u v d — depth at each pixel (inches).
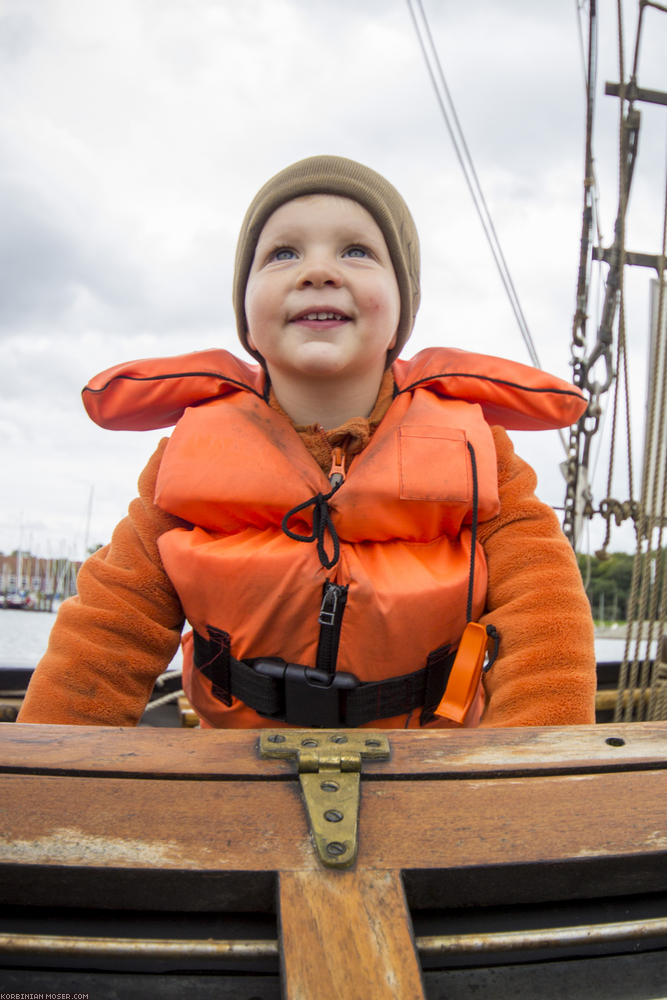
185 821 25.5
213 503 46.4
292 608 43.8
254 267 51.6
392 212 52.5
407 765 29.1
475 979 24.5
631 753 30.7
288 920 22.2
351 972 21.1
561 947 24.9
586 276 114.2
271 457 46.6
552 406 54.2
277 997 23.4
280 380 51.7
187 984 23.6
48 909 24.6
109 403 53.5
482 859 24.6
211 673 46.9
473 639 40.9
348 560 44.4
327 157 51.2
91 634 47.2
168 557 47.0
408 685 45.1
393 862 24.4
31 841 24.4
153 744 30.2
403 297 55.1
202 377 52.9
